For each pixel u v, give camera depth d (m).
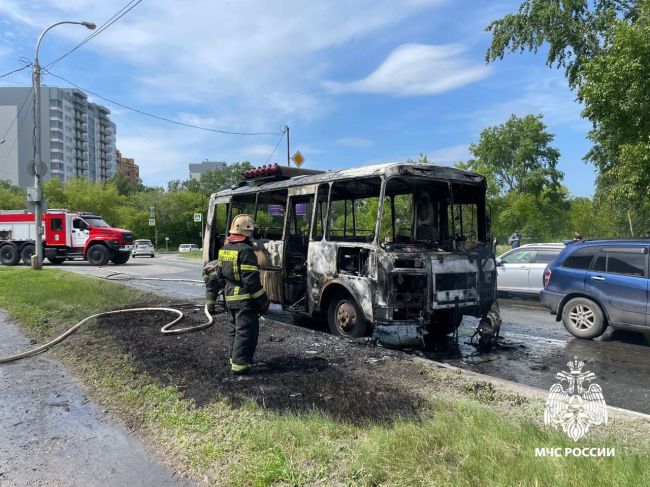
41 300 10.23
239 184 10.07
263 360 5.66
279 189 8.46
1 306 10.12
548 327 8.69
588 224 36.75
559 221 49.53
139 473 3.38
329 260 7.16
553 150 54.00
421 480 2.91
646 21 12.99
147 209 67.75
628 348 7.07
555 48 20.44
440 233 7.26
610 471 2.88
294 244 8.34
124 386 5.00
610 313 7.24
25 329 8.02
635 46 12.13
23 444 3.86
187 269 22.48
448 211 7.20
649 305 6.84
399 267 6.23
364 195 8.20
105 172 142.50
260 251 8.76
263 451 3.40
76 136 123.50
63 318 8.54
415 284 6.35
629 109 12.40
